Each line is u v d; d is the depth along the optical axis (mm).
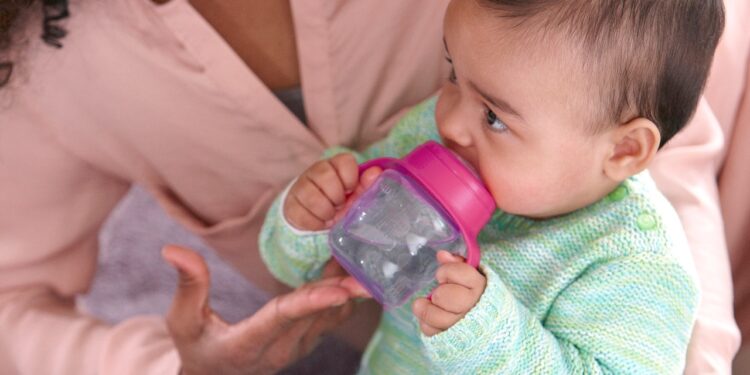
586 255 816
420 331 818
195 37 912
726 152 1104
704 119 1014
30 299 1096
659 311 793
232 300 1537
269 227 987
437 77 1092
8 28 886
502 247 872
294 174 1094
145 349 1032
